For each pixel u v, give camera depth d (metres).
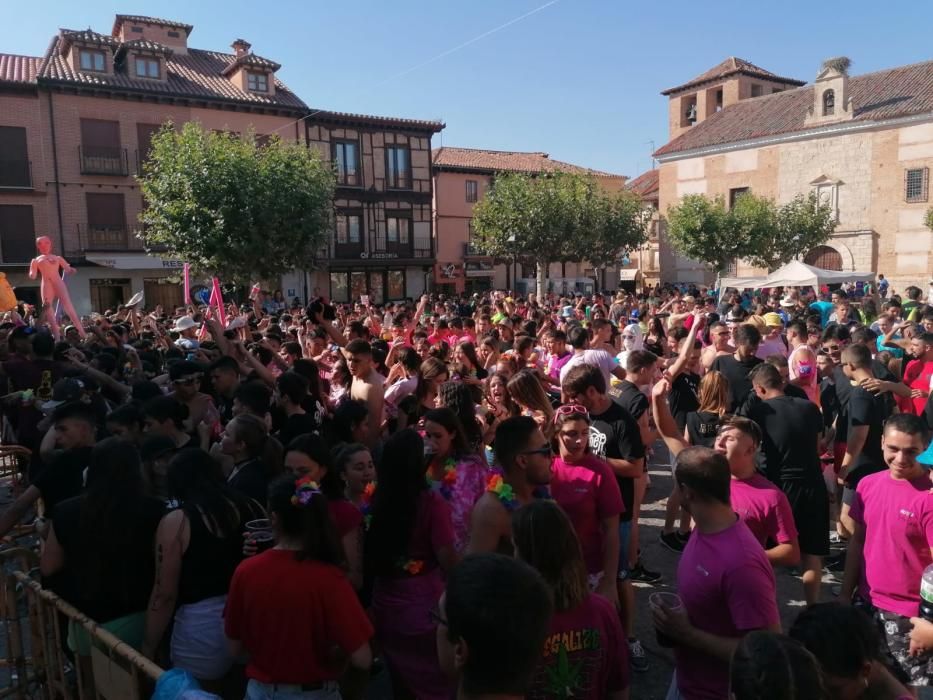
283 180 23.28
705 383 4.90
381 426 5.75
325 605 2.66
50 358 6.96
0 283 11.64
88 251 28.86
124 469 3.23
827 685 1.90
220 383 5.94
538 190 33.84
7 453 6.41
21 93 27.56
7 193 27.45
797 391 4.77
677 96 51.06
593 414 4.43
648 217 37.88
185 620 3.13
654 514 7.12
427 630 3.37
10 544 5.54
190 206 21.97
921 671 2.69
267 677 2.69
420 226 38.22
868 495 3.53
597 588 3.54
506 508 3.11
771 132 38.47
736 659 1.77
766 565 2.64
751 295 25.80
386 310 18.55
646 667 4.37
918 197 33.53
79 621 3.05
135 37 32.72
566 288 41.97
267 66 32.66
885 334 9.05
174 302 30.98
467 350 7.44
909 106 33.94
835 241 36.25
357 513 3.53
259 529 3.13
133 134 29.72
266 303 27.00
